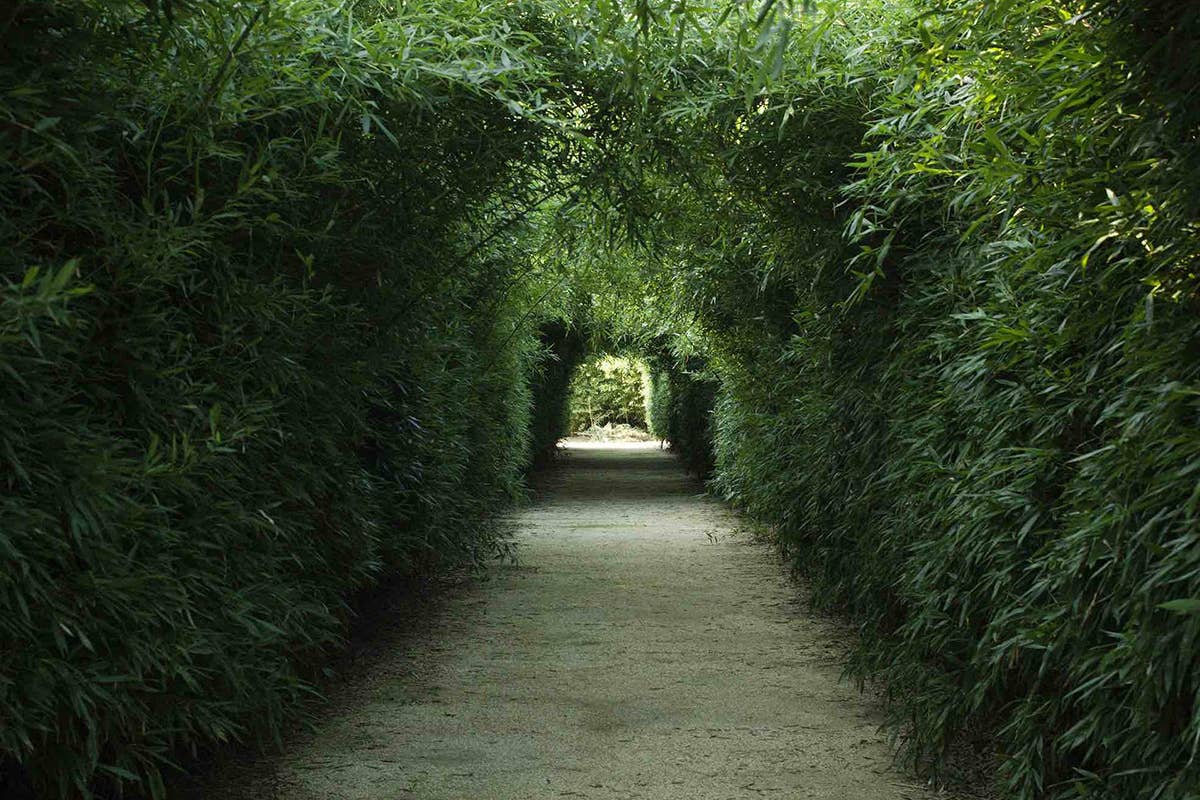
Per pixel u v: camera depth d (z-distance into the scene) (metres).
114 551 2.17
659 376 22.59
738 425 8.38
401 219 3.79
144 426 2.41
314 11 2.88
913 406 3.62
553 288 8.45
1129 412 2.08
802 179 4.06
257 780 3.09
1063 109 2.17
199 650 2.52
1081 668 2.20
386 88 3.12
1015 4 2.19
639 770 3.18
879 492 4.15
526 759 3.28
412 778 3.10
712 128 4.06
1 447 1.90
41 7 2.01
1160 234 2.01
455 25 3.21
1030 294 2.60
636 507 12.02
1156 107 1.97
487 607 5.98
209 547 2.67
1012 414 2.71
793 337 5.27
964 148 2.79
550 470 17.44
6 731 1.94
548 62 3.74
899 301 4.00
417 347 4.70
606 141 4.14
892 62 3.43
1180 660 1.85
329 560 3.91
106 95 2.28
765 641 5.07
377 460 4.91
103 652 2.28
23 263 2.07
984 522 2.79
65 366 2.22
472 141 3.85
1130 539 2.03
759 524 8.00
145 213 2.32
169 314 2.62
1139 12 1.89
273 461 3.21
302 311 3.22
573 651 4.86
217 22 2.43
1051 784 2.63
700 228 5.83
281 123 2.89
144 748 2.43
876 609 4.13
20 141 2.02
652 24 3.17
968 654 3.11
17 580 1.96
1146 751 2.04
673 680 4.31
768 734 3.56
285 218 3.16
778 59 2.05
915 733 3.21
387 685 4.23
